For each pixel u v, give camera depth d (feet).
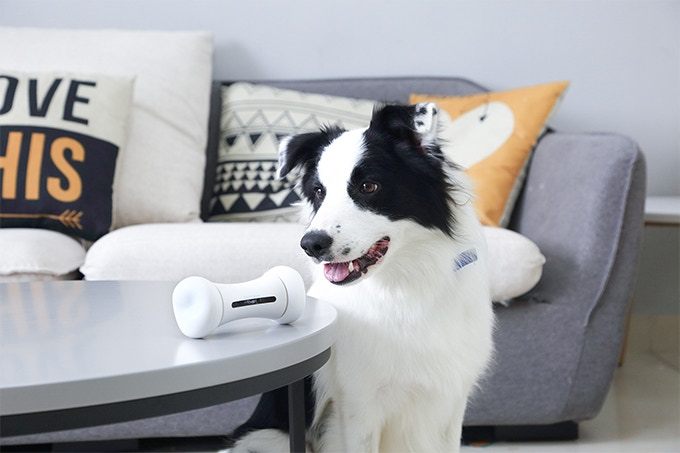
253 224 7.78
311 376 5.32
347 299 5.24
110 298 4.57
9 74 8.49
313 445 5.40
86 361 3.01
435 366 5.20
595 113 10.97
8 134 8.12
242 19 10.86
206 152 10.33
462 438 7.83
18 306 4.33
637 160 7.40
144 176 8.97
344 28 10.89
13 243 7.11
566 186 7.91
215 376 3.03
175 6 10.82
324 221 4.92
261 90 9.91
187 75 9.71
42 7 10.75
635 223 7.46
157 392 2.88
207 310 3.39
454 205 5.38
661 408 8.75
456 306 5.26
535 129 8.96
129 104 8.77
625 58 10.89
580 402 7.54
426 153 5.32
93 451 7.59
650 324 11.27
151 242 7.19
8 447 7.69
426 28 10.87
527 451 7.46
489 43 10.89
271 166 9.39
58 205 8.02
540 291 7.55
